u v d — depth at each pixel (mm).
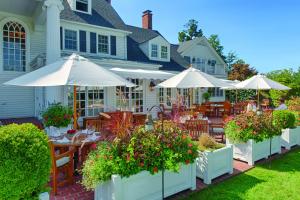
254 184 6137
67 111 9234
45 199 3691
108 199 4570
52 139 6438
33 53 15156
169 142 5246
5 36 14289
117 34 18844
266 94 27797
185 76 10797
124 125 5109
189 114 10680
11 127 3705
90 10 18250
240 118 8047
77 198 5180
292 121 10008
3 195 3346
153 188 5020
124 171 4523
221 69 30312
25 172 3418
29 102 15141
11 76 14453
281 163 7906
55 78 6152
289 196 5449
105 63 15648
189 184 5734
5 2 12719
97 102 15391
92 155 5012
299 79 25891
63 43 16172
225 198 5348
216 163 6406
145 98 18328
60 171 5949
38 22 14562
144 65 17703
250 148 7637
